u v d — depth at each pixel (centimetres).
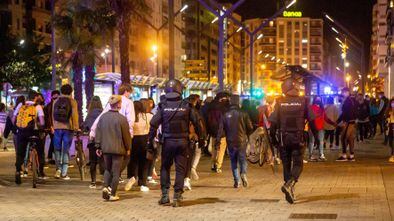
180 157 1227
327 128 2620
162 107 1231
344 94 2150
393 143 2125
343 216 1071
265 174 1795
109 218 1091
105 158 1307
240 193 1401
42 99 1686
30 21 9631
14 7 9244
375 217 1054
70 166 2050
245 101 2039
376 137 3638
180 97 1243
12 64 6875
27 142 1600
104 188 1304
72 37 3372
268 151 1881
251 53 4691
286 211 1138
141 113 1463
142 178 1461
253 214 1112
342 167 1939
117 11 2722
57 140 1697
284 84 1233
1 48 6912
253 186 1528
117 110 1308
